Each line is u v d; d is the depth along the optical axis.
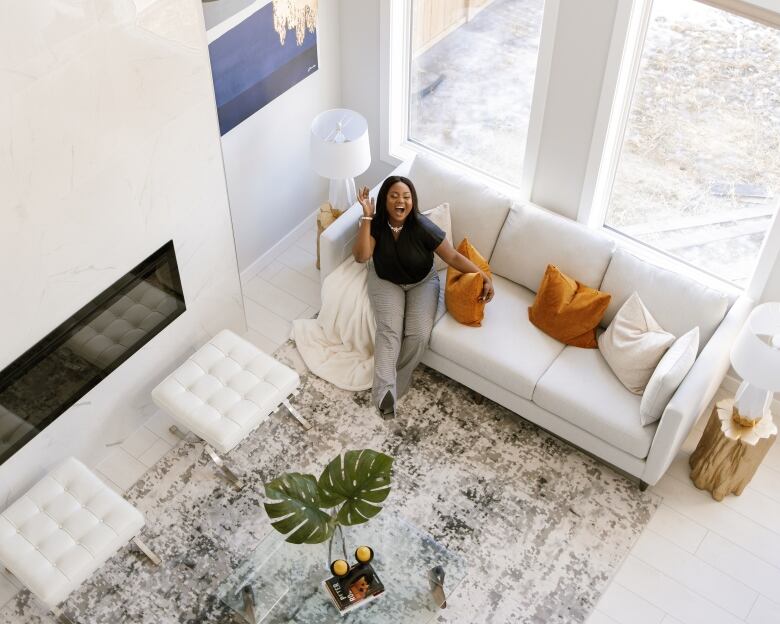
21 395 3.75
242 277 5.39
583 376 4.33
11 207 3.27
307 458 4.46
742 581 4.04
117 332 4.11
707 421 4.64
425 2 4.87
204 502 4.28
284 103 5.07
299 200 5.62
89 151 3.47
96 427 4.29
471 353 4.45
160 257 4.13
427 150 5.50
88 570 3.67
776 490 4.38
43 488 3.87
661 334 4.19
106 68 3.37
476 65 4.91
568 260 4.55
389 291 4.68
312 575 3.67
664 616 3.92
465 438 4.55
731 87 4.01
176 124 3.83
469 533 4.17
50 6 3.05
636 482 4.39
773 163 4.11
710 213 4.48
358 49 5.19
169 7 3.50
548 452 4.51
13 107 3.10
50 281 3.59
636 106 4.36
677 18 3.96
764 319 3.97
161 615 3.90
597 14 4.03
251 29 4.54
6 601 3.94
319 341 4.99
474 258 4.64
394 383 4.55
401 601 3.60
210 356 4.38
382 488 3.48
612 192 4.76
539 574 4.04
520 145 5.07
